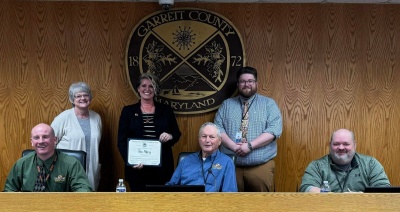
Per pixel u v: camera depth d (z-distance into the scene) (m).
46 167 4.21
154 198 3.27
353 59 5.71
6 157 5.66
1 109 5.65
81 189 4.18
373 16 5.71
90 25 5.68
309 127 5.73
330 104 5.71
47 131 4.16
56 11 5.67
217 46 5.68
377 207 3.28
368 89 5.71
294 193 3.28
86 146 5.32
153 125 5.30
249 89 5.36
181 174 4.54
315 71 5.71
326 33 5.71
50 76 5.67
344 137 4.41
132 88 5.66
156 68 5.68
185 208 3.27
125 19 5.69
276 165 5.73
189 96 5.69
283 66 5.71
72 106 5.61
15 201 3.24
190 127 5.73
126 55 5.66
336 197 3.28
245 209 3.28
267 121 5.35
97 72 5.69
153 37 5.68
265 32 5.70
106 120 5.69
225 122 5.41
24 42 5.65
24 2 5.65
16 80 5.66
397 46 5.71
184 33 5.69
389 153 5.72
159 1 5.44
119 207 3.26
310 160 5.73
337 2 5.69
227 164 4.47
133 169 5.20
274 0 5.65
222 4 5.70
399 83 5.71
